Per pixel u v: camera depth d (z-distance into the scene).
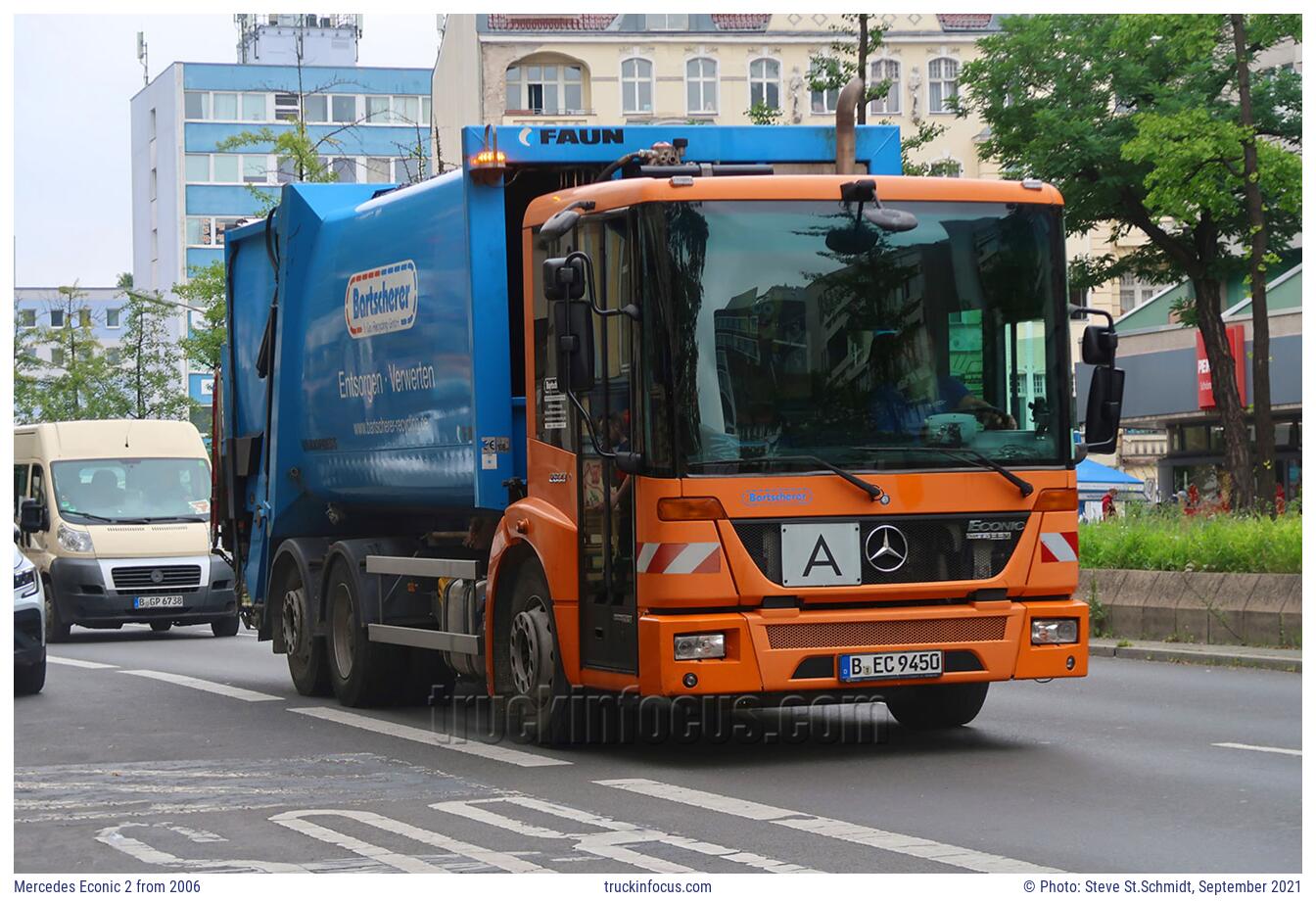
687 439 11.04
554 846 8.73
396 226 14.77
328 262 16.25
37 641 17.23
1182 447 51.34
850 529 11.19
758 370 11.17
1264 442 31.55
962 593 11.38
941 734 12.87
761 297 11.23
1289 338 46.41
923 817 9.37
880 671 11.19
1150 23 32.22
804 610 11.16
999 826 9.08
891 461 11.29
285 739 13.33
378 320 15.02
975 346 11.56
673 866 8.19
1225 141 31.66
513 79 69.81
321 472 16.48
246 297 18.53
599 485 11.61
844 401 11.28
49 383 63.47
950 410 11.46
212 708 15.75
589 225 11.69
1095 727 13.20
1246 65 32.09
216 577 28.14
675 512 11.00
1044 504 11.61
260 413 17.98
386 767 11.68
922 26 69.81
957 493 11.40
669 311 11.09
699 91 70.31
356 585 15.29
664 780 10.88
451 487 13.69
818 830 9.02
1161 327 50.88
